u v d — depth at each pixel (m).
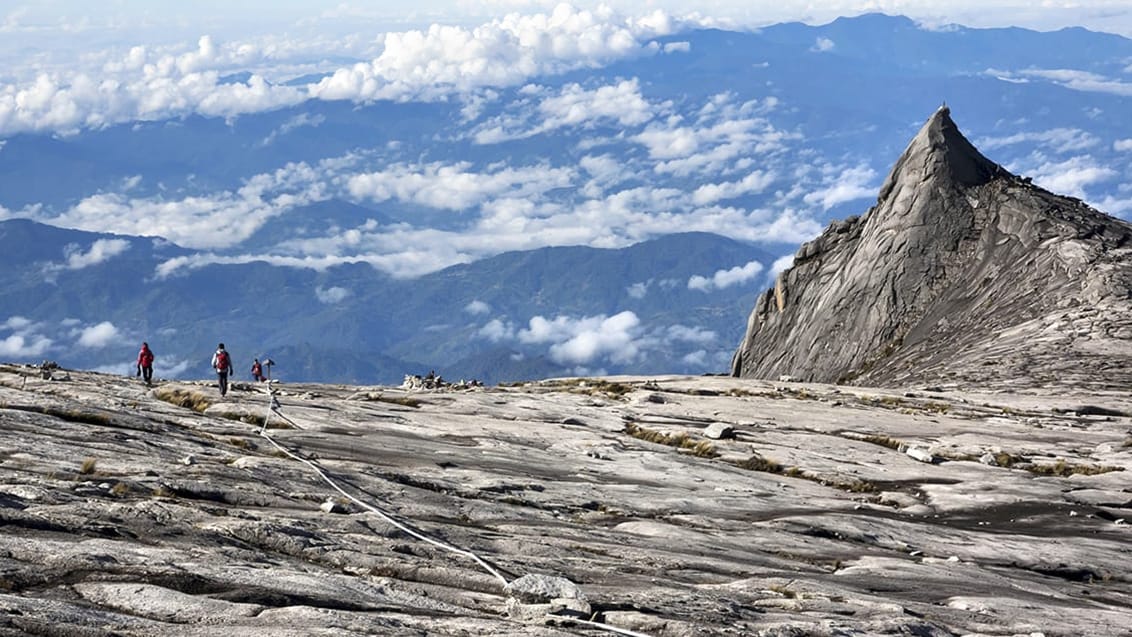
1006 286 126.62
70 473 22.19
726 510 31.27
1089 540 32.56
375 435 38.25
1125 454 49.38
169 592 13.99
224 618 13.32
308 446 33.50
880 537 29.69
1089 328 103.62
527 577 17.14
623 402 61.28
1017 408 68.94
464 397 55.44
